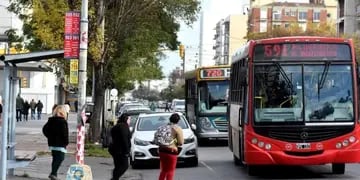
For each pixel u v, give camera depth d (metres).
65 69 28.55
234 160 20.53
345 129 15.51
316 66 15.75
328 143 15.45
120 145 14.83
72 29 17.20
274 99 15.66
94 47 24.97
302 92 15.61
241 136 17.23
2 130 13.53
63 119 14.62
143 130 20.23
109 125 25.19
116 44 28.00
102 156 23.11
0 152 14.70
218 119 29.38
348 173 17.56
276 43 15.90
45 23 24.05
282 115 15.56
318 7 144.00
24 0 26.73
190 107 32.28
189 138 19.80
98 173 18.67
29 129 39.47
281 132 15.50
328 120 15.49
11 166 14.42
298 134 15.45
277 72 15.77
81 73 16.84
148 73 44.94
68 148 26.44
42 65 14.70
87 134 27.42
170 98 145.00
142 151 19.44
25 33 27.84
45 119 57.66
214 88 29.56
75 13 17.25
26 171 17.55
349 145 15.48
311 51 15.80
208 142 32.03
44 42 24.06
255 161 15.55
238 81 18.34
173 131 13.85
